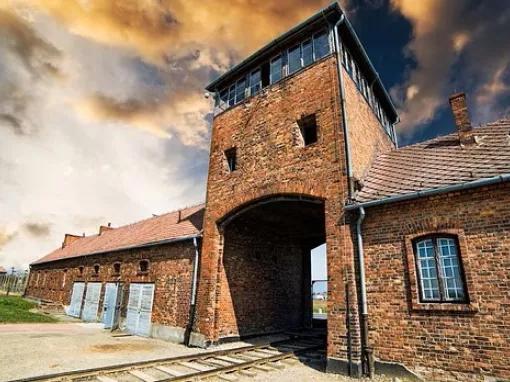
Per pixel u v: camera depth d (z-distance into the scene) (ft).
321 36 39.55
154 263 51.06
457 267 24.06
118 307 54.24
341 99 34.22
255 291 47.06
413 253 25.95
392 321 25.50
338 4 36.96
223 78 49.83
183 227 52.65
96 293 64.85
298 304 55.98
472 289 22.68
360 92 41.91
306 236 56.08
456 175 26.32
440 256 24.98
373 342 25.94
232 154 45.19
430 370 23.08
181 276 45.09
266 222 47.98
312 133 40.09
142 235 64.18
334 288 28.71
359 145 35.99
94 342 39.96
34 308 80.69
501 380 20.47
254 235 49.03
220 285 41.11
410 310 24.89
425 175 28.91
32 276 111.24
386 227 27.71
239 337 42.73
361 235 28.84
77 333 47.24
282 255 54.49
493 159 26.37
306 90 37.91
